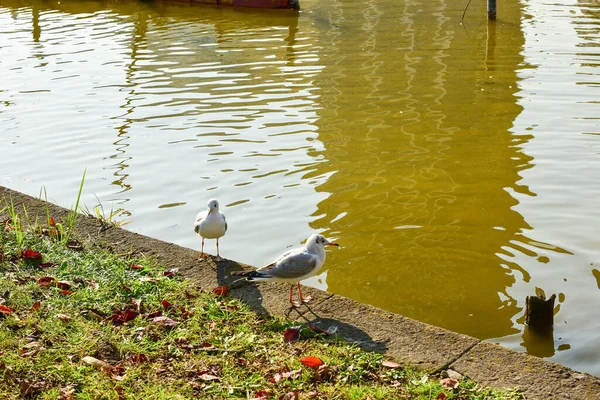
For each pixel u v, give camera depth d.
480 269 8.49
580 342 7.10
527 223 9.55
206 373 5.33
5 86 16.02
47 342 5.67
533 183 10.72
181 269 7.01
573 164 11.30
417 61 17.23
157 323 6.00
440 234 9.30
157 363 5.48
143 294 6.48
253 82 15.76
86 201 10.39
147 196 10.53
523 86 15.05
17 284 6.57
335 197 10.37
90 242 7.55
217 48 18.94
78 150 12.27
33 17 23.91
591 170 11.07
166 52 18.64
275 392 5.08
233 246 9.12
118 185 10.92
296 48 18.72
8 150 12.34
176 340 5.78
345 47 18.73
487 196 10.30
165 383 5.23
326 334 5.82
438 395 4.96
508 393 4.98
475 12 22.45
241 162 11.59
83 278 6.70
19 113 14.20
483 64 16.78
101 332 5.83
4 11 25.22
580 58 16.88
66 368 5.32
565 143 12.11
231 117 13.62
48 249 7.27
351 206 10.09
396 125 13.11
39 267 6.95
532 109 13.73
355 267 8.59
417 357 5.46
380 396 4.98
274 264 6.34
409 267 8.56
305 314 6.15
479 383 5.12
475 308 7.73
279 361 5.46
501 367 5.29
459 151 11.89
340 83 15.60
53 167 11.62
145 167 11.52
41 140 12.76
